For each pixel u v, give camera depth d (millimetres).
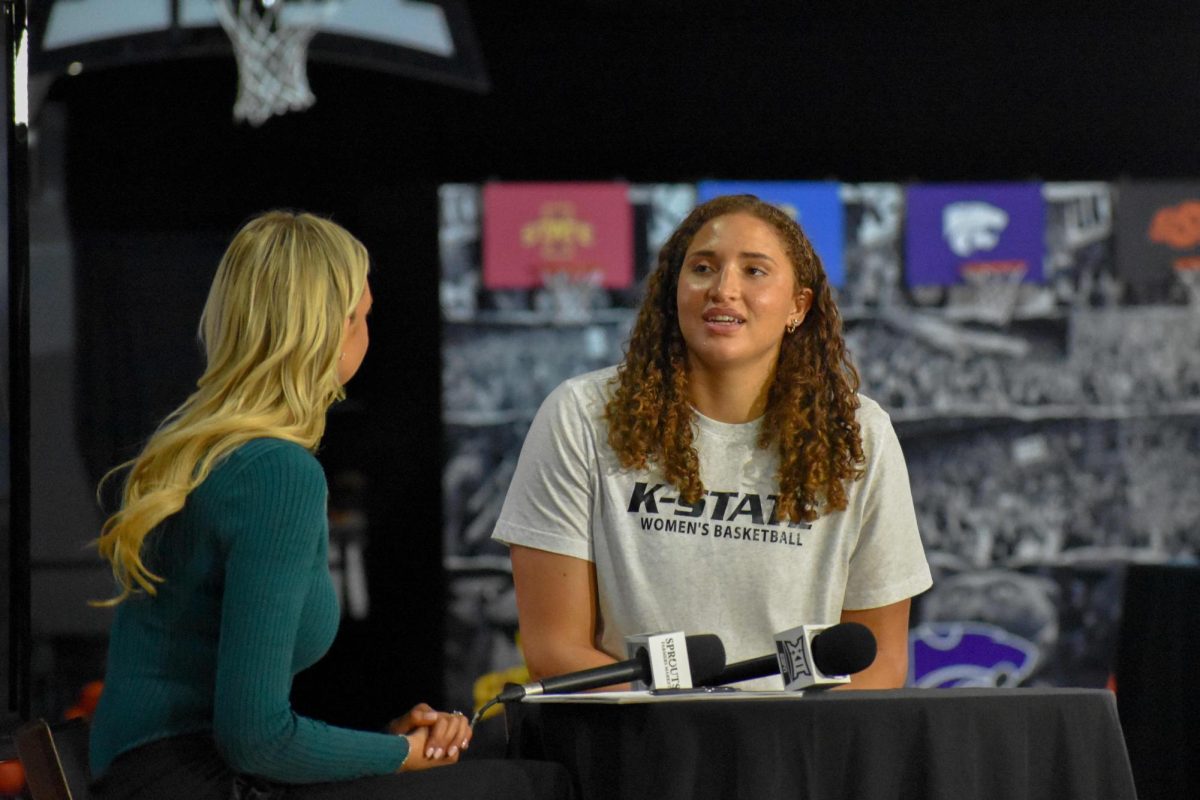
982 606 15492
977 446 15648
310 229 4605
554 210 15680
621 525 5602
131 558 4141
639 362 5766
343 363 4719
